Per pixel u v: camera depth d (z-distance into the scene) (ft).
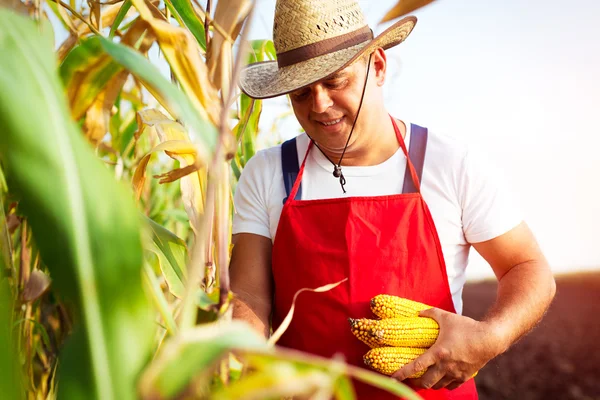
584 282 23.76
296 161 6.27
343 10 5.53
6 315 2.14
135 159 6.68
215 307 3.51
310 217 5.85
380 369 4.97
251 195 6.38
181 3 4.93
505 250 5.84
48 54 2.10
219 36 4.03
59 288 2.10
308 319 5.70
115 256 2.10
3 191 4.05
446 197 5.84
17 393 2.09
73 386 2.07
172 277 4.43
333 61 5.23
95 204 2.07
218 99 3.61
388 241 5.61
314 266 5.71
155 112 4.62
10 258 3.99
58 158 2.02
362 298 5.57
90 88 4.07
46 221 2.03
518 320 5.29
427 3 3.74
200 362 1.98
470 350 4.96
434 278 5.65
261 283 6.17
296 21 5.42
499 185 5.91
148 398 1.96
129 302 2.12
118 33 5.24
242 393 2.11
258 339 2.10
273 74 5.74
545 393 16.99
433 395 5.43
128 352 2.10
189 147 4.33
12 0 3.12
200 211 4.54
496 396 16.98
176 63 3.57
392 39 5.76
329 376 2.13
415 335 5.04
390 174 5.99
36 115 1.99
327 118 5.50
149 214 8.98
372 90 5.62
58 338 5.65
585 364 17.99
